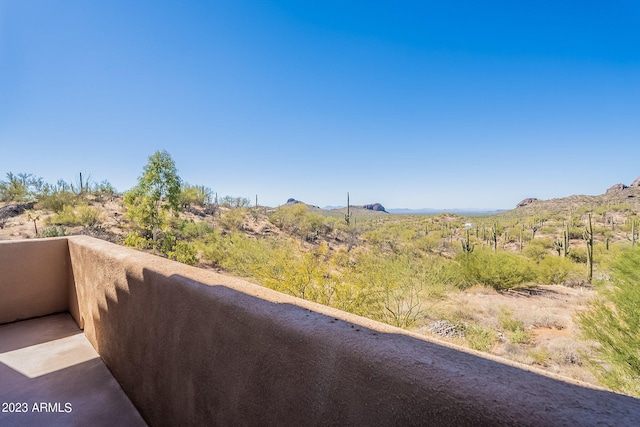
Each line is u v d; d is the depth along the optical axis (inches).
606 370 197.2
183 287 47.1
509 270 493.4
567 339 273.4
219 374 38.8
